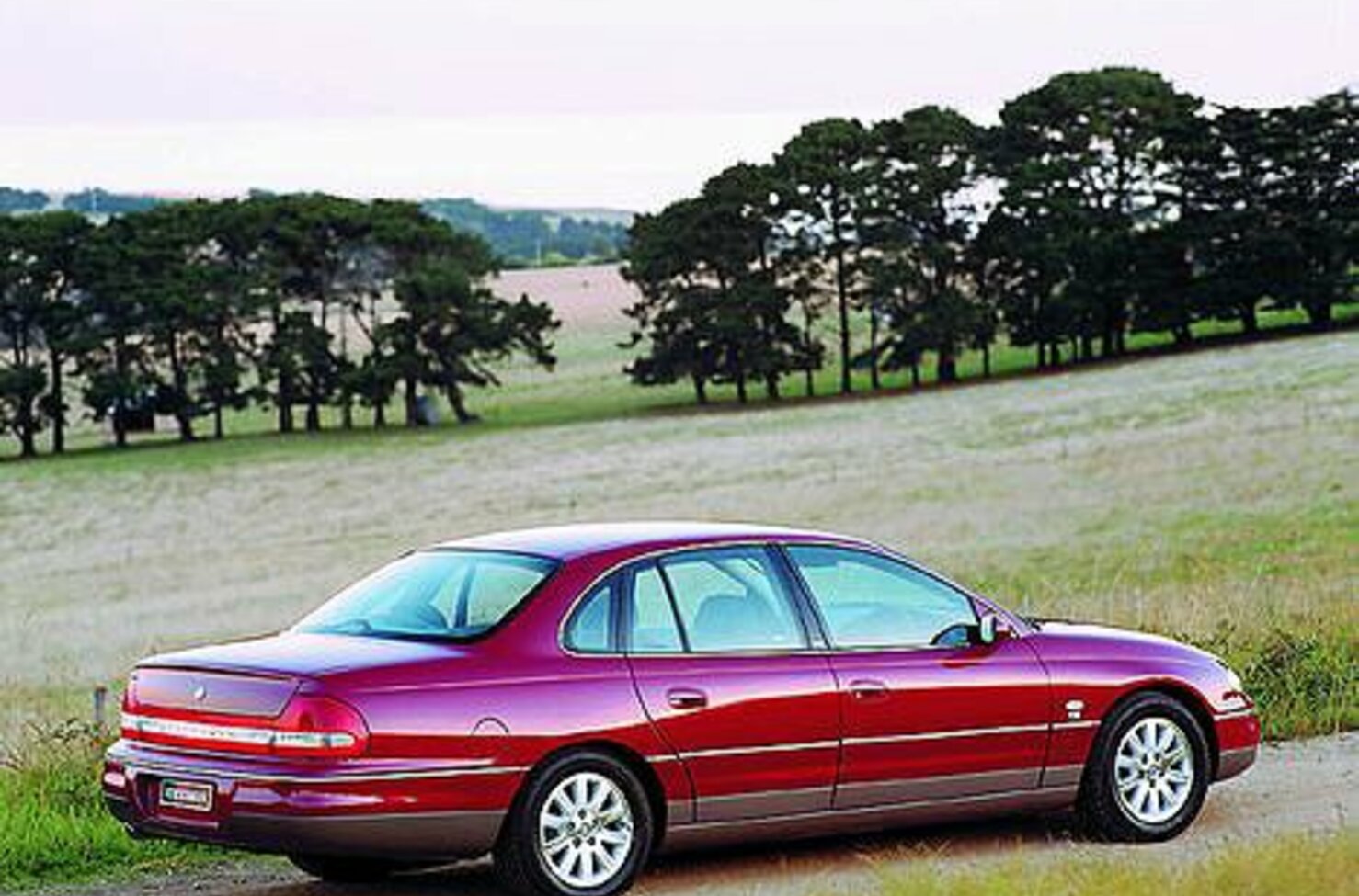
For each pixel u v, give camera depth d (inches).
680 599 619.5
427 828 567.5
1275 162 7431.1
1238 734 707.4
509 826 581.3
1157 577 2304.4
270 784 561.0
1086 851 667.4
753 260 7844.5
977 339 7687.0
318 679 564.7
